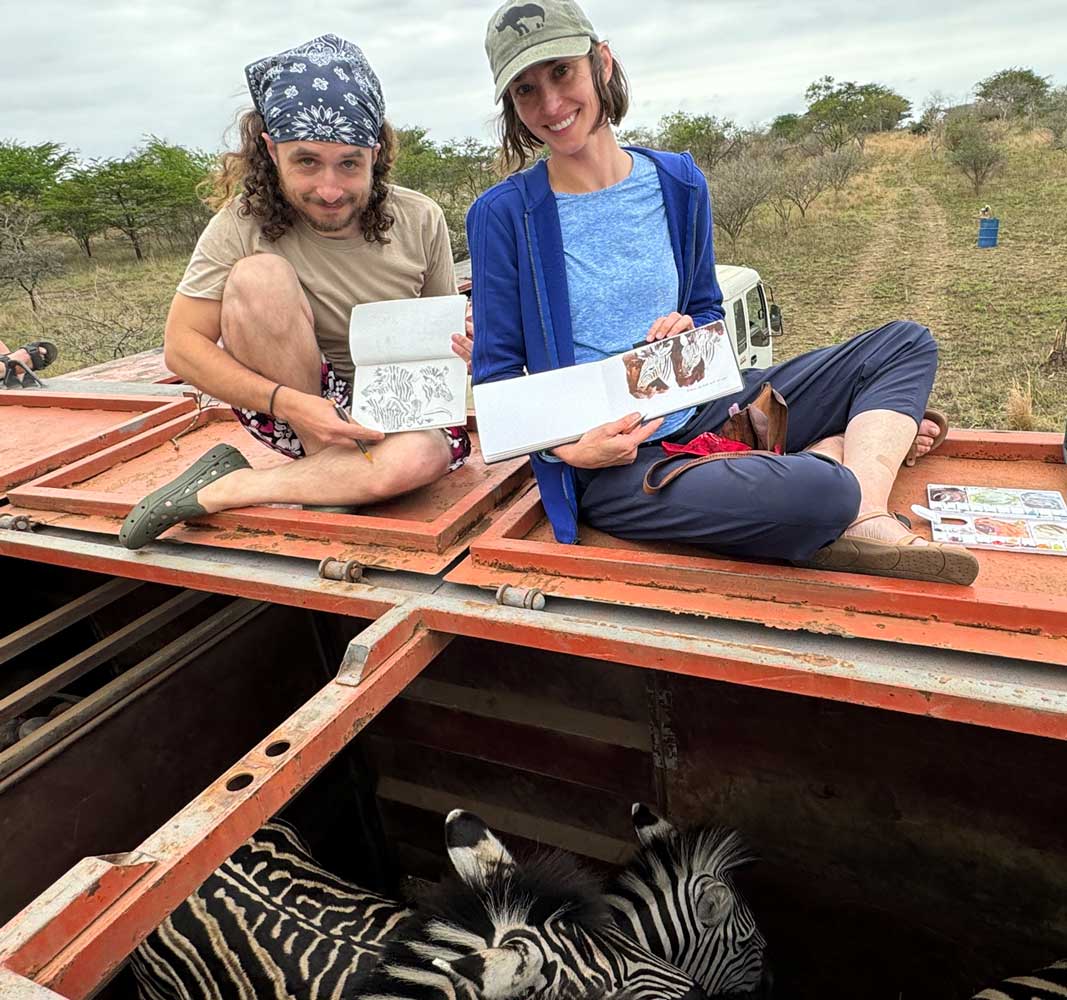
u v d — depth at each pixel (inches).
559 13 68.8
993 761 70.9
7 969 38.8
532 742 96.3
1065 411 280.2
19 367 158.9
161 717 94.5
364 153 83.4
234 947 75.6
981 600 58.0
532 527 81.6
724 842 80.0
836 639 59.5
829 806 80.7
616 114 75.7
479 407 74.8
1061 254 514.6
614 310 78.7
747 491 64.2
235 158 87.9
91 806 88.4
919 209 742.5
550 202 76.9
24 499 99.4
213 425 127.0
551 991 58.1
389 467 84.2
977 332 382.9
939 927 80.2
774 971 90.8
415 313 85.0
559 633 63.5
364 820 111.8
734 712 81.4
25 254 679.7
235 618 101.5
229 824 48.5
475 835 71.2
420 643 66.8
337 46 83.3
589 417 74.5
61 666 94.7
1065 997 65.1
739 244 668.7
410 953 61.3
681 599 65.3
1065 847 70.7
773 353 381.4
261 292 83.7
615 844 96.3
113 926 42.5
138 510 84.1
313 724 56.1
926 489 82.7
